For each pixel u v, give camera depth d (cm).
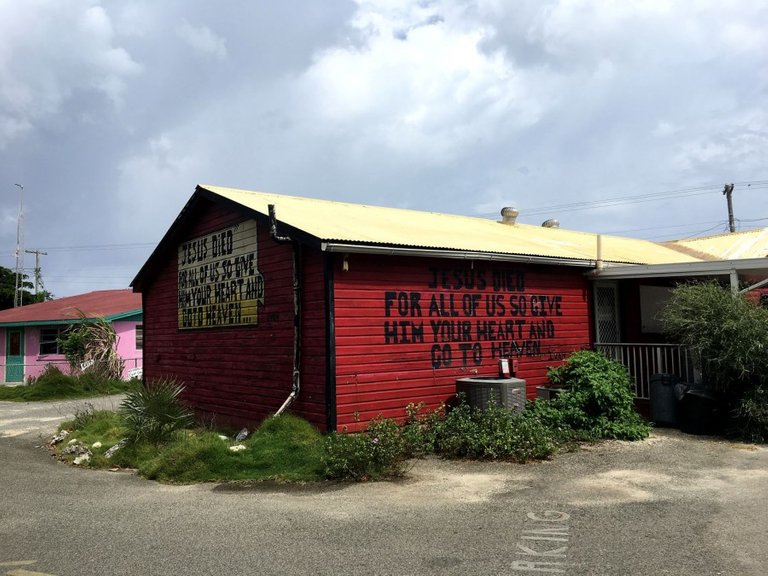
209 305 1230
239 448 855
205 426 1145
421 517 593
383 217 1266
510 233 1465
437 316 1023
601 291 1305
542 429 911
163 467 821
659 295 1398
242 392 1112
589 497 657
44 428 1358
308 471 777
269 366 1039
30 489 761
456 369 1039
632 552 489
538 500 646
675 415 1075
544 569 456
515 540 522
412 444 875
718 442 950
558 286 1220
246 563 482
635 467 795
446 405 1019
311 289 943
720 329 966
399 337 972
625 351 1295
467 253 1022
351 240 888
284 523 584
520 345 1141
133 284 1489
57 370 2125
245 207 1055
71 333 2264
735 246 1836
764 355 945
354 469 754
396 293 976
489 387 976
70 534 567
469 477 754
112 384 2142
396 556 489
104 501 693
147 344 1496
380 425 841
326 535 545
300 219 1017
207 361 1232
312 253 944
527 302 1162
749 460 830
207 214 1253
